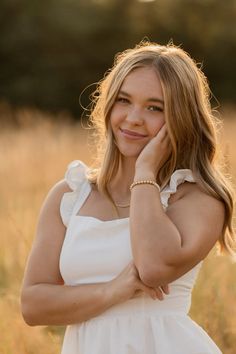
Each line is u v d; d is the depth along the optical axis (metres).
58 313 3.56
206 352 3.53
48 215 3.73
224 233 3.67
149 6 39.09
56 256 3.68
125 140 3.62
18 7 37.97
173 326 3.54
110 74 3.68
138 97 3.57
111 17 38.56
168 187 3.63
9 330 5.25
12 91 37.00
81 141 15.49
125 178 3.71
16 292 6.27
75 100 37.62
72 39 37.94
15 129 20.67
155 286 3.39
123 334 3.50
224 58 38.44
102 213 3.66
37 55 37.81
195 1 38.97
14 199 9.25
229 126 16.11
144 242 3.36
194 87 3.59
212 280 5.91
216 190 3.59
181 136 3.59
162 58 3.57
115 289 3.46
